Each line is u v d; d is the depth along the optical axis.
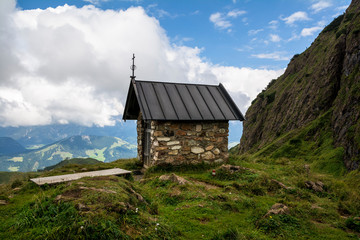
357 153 40.84
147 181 9.46
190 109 13.20
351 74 61.12
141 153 15.20
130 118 16.16
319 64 83.62
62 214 3.85
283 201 7.43
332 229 5.73
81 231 3.42
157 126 12.19
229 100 14.85
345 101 55.72
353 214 7.20
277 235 5.07
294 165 13.48
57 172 11.60
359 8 85.81
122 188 5.40
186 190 7.82
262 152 73.00
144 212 4.92
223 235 4.81
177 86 14.66
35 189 7.70
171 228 4.67
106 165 14.50
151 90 13.58
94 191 4.59
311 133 64.88
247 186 8.79
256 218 5.76
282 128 86.00
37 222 3.87
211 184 9.84
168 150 12.37
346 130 50.50
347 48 66.94
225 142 13.84
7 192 7.93
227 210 6.31
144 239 3.84
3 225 4.12
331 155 48.12
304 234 5.29
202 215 5.82
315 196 8.57
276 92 113.06
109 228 3.58
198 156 13.05
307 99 80.44
